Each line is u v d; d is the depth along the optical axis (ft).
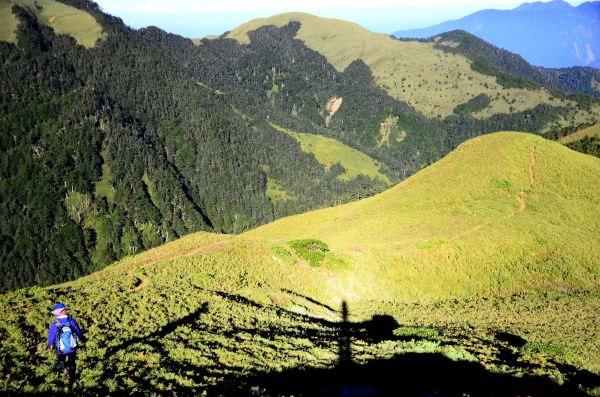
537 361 73.77
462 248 161.17
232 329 75.97
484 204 205.36
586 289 148.66
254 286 109.40
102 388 48.88
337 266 137.39
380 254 150.30
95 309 76.89
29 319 70.08
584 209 197.57
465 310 120.98
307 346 72.64
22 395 46.62
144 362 57.06
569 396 56.90
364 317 109.91
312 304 111.34
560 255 165.27
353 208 264.72
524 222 181.88
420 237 171.01
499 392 55.57
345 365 64.34
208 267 117.80
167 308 81.66
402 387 55.31
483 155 248.73
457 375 61.87
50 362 55.62
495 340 87.25
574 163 229.45
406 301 132.05
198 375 54.34
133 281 99.86
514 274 153.48
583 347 87.51
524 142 246.68
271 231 268.62
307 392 51.62
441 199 217.97
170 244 155.43
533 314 116.78
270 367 60.08
